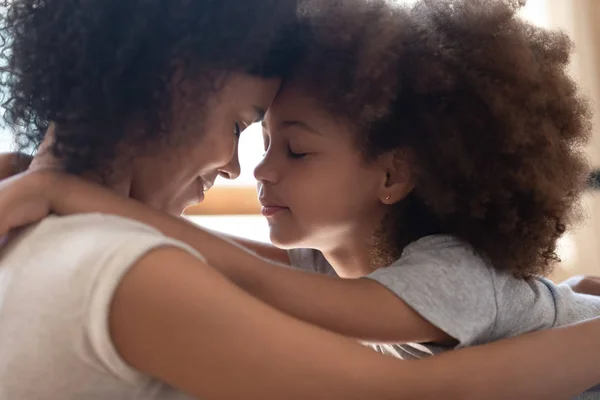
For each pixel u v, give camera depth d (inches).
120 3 24.4
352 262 36.0
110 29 24.4
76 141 25.0
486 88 31.2
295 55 32.2
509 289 31.0
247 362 20.0
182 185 28.3
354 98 32.0
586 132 36.1
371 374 21.6
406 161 33.3
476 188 31.4
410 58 32.2
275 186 34.3
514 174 31.0
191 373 20.0
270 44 29.1
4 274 22.1
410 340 28.0
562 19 69.1
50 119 25.3
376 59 31.4
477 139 31.5
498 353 25.3
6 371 20.7
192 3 25.1
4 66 27.5
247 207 65.1
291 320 21.4
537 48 34.2
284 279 26.7
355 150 33.2
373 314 27.1
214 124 27.5
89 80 24.5
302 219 34.1
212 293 20.2
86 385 20.7
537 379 25.4
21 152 30.8
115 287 19.7
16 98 26.2
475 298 29.0
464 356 24.5
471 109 31.6
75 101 24.6
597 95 67.5
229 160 29.3
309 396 20.6
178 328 19.6
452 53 31.8
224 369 19.9
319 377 20.8
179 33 25.1
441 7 33.4
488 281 30.0
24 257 22.1
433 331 28.0
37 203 24.0
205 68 26.2
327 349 21.3
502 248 31.1
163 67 25.1
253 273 26.3
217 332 19.8
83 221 22.8
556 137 32.6
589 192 62.2
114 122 25.2
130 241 20.6
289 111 33.0
